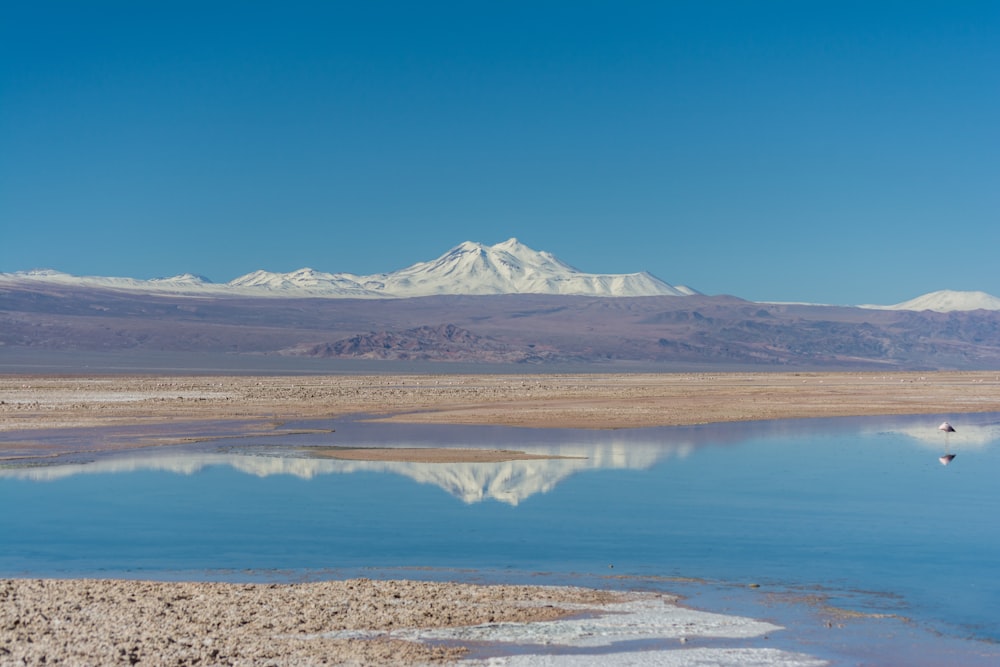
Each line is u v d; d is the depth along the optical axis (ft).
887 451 166.09
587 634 62.75
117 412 242.17
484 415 241.55
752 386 427.74
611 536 94.43
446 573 79.87
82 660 54.19
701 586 76.07
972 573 80.74
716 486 125.39
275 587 72.38
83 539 92.63
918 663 58.75
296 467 142.20
